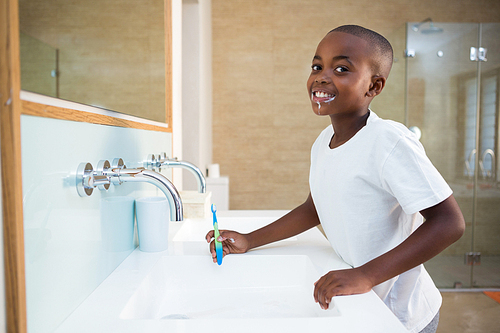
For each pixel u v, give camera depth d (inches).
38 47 16.8
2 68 14.6
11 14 14.5
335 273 22.7
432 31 96.1
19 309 15.3
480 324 73.6
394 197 25.5
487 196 96.6
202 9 94.0
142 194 35.2
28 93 16.0
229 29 122.6
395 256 22.6
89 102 22.9
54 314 18.2
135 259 28.7
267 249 32.2
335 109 24.7
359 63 23.7
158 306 26.8
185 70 88.7
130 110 31.7
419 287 28.0
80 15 21.3
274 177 125.7
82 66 21.6
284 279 30.1
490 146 96.7
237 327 18.2
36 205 16.7
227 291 29.5
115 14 27.6
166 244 31.6
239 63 123.2
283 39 123.0
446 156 97.0
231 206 125.9
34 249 16.6
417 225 29.1
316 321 18.9
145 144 36.4
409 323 27.8
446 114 96.8
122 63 29.4
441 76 96.4
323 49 24.4
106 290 22.9
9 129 14.8
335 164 26.3
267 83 123.7
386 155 23.4
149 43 38.6
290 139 125.0
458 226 22.3
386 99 105.5
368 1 122.8
